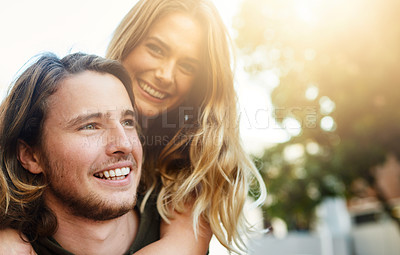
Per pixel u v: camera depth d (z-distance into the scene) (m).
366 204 14.80
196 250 1.61
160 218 1.69
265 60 6.25
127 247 1.53
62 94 1.35
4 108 1.41
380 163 6.51
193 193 1.76
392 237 13.74
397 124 5.69
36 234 1.37
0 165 1.38
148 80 1.93
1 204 1.36
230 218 1.75
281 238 14.70
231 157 1.84
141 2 1.96
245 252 1.77
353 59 5.60
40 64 1.40
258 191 2.19
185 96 2.02
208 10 1.97
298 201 7.71
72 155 1.31
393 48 5.34
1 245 1.34
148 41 1.92
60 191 1.34
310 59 5.93
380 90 5.57
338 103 5.86
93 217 1.35
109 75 1.45
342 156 6.46
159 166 1.84
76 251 1.39
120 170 1.38
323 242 15.41
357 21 5.40
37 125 1.36
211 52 1.94
